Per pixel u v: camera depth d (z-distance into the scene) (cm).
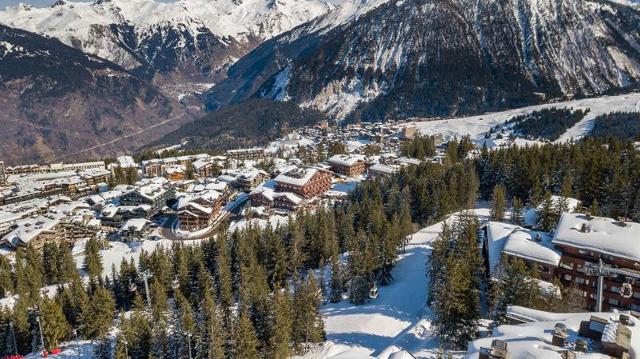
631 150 13825
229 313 8081
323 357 7169
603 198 11912
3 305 10188
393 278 10275
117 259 13525
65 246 12306
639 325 4800
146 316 8388
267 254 10962
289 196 17138
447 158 18600
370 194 14700
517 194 13638
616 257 7481
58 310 8638
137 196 17562
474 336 6719
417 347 7125
